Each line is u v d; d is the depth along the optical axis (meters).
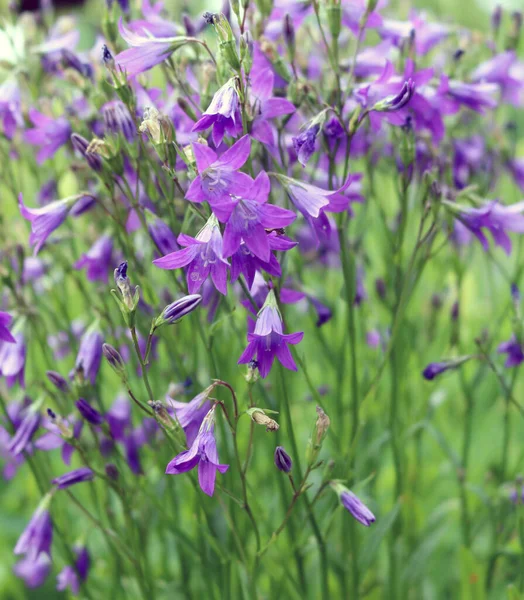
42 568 0.44
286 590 0.37
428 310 0.42
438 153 0.36
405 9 0.40
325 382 0.42
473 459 0.48
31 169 0.39
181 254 0.23
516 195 0.48
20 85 0.39
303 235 0.39
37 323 0.35
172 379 0.36
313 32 0.39
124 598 0.38
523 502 0.37
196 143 0.21
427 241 0.33
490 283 0.42
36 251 0.29
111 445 0.34
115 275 0.24
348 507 0.26
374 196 0.35
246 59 0.24
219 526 0.35
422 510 0.44
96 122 0.34
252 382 0.25
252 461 0.37
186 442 0.27
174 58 0.31
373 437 0.45
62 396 0.34
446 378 0.50
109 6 0.31
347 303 0.31
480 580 0.38
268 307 0.24
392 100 0.26
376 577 0.44
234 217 0.22
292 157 0.31
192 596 0.38
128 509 0.32
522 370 0.50
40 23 0.41
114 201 0.29
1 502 0.51
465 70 0.38
